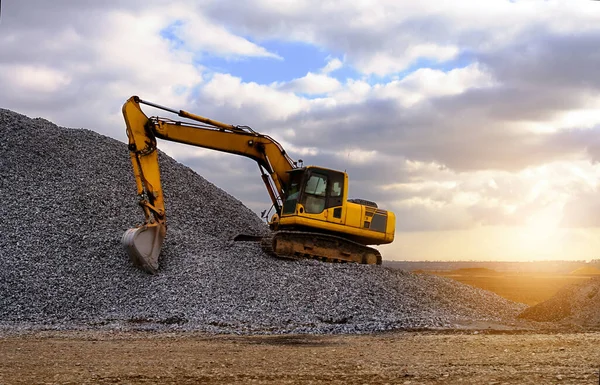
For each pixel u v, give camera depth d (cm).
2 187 2605
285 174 2628
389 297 2073
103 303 2009
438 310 2055
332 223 2484
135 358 1177
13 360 1162
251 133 2591
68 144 2994
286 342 1459
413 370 975
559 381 834
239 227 2825
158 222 2244
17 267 2144
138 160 2284
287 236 2392
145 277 2162
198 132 2484
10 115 3130
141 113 2330
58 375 985
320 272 2186
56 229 2375
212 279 2127
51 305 1977
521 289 4650
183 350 1301
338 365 1052
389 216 2616
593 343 1296
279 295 2012
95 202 2570
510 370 945
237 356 1193
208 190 3094
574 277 7138
